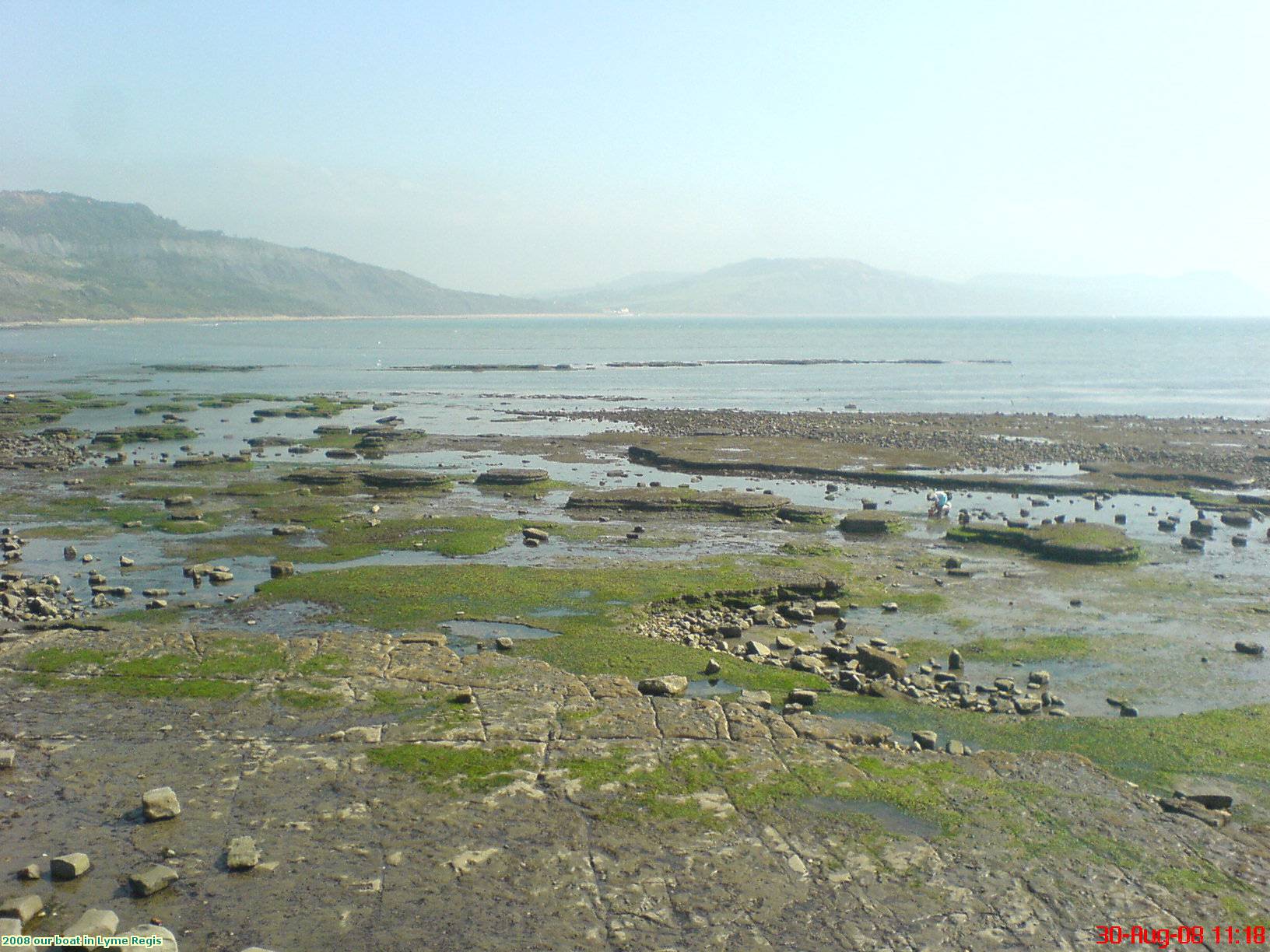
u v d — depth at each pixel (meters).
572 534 38.69
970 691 22.86
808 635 26.95
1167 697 22.80
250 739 18.33
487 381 123.00
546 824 15.41
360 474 49.53
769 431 69.88
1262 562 35.56
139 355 180.38
